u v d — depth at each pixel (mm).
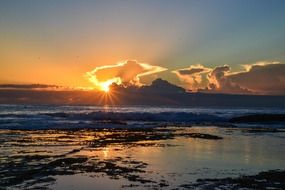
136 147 26953
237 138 34562
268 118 66375
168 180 15977
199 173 17531
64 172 17516
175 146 27703
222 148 26719
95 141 30625
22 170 17906
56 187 14664
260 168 19031
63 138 32719
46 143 28828
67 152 24109
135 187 14750
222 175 17109
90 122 54656
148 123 57781
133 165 19484
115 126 48688
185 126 52469
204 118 69125
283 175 17172
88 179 16094
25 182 15445
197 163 20281
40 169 18188
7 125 45688
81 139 32062
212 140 32344
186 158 21969
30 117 63688
